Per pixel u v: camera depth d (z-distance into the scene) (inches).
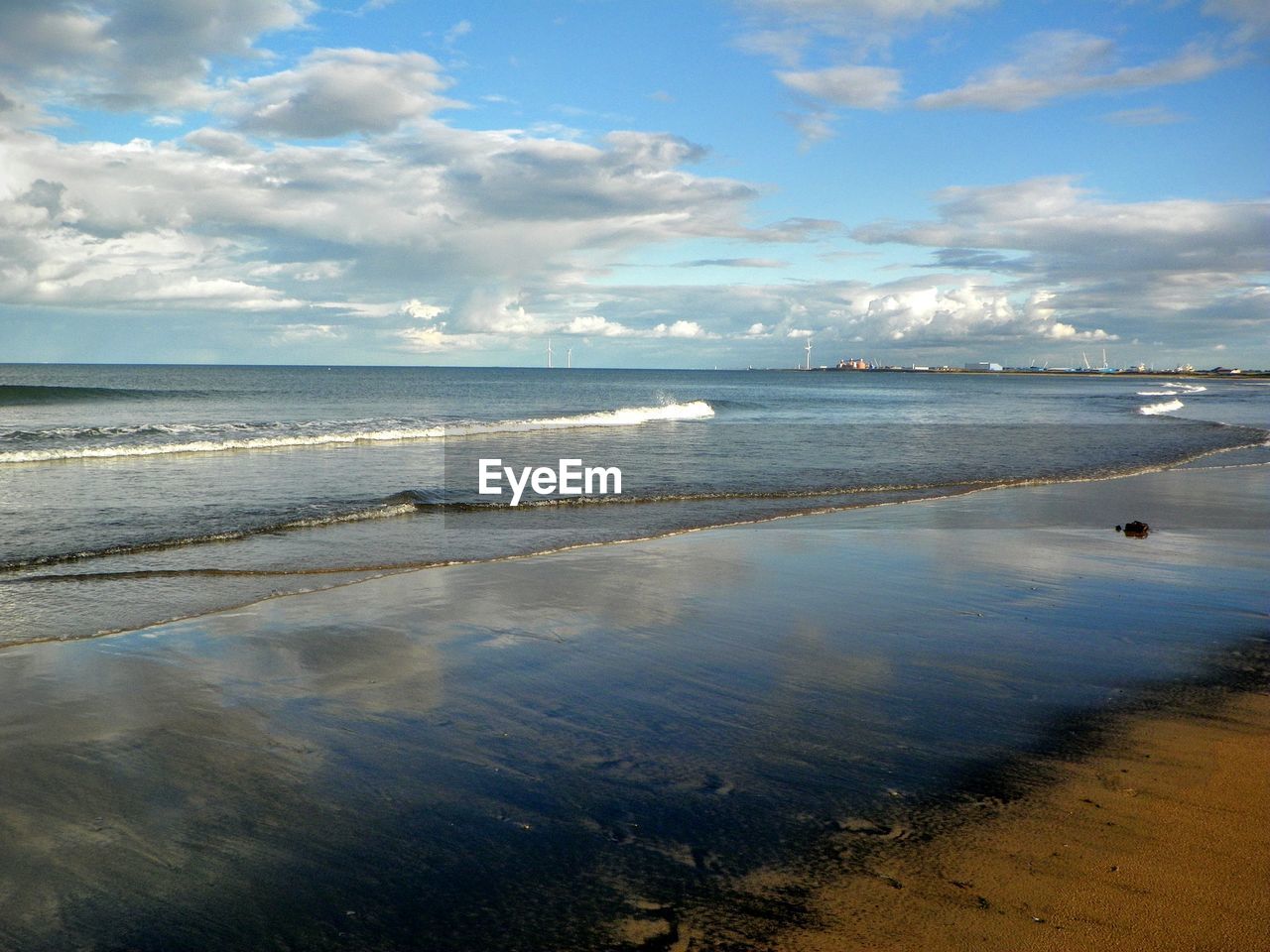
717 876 116.6
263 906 109.1
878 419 1549.0
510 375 6815.9
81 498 460.1
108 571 302.4
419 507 461.7
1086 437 1115.9
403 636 231.5
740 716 176.1
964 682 197.2
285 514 422.9
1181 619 253.9
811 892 112.4
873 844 124.9
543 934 103.8
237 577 297.4
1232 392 3868.1
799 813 134.3
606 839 126.3
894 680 198.4
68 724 166.9
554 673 202.2
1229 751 159.0
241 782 143.8
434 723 171.2
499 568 320.8
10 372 4183.1
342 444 837.8
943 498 533.0
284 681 194.1
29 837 124.4
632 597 277.9
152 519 401.7
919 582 302.0
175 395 2037.4
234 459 675.4
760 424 1343.5
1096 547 370.0
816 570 321.1
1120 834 127.5
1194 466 750.5
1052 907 108.6
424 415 1385.3
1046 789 142.6
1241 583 302.8
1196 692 191.2
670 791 141.9
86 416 1259.2
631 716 175.8
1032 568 326.3
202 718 171.6
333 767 150.4
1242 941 101.9
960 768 151.3
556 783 144.6
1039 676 201.3
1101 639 233.0
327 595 274.5
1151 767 151.8
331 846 124.0
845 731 168.2
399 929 104.8
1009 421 1513.3
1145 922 105.4
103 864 118.0
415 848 123.6
